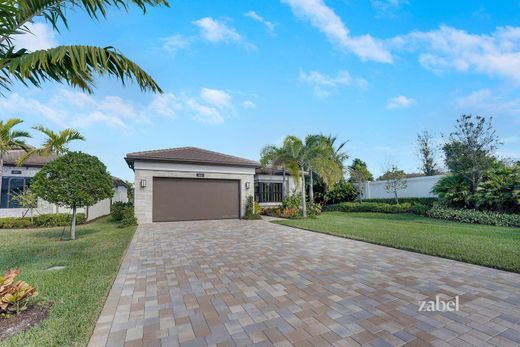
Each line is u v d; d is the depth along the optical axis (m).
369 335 3.01
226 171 16.12
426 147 27.17
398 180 19.53
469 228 10.76
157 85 4.88
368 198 22.72
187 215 15.05
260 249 7.60
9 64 3.79
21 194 13.84
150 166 14.32
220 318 3.46
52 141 14.60
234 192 16.48
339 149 25.73
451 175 15.14
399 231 10.06
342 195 23.41
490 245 7.26
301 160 15.91
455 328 3.15
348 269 5.55
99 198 9.64
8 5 3.84
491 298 4.00
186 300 4.06
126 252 7.37
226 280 4.97
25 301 3.69
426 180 18.12
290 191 21.39
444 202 14.86
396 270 5.44
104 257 6.67
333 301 3.95
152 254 7.12
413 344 2.83
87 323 3.29
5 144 12.76
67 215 13.90
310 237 9.55
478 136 13.56
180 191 14.99
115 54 4.33
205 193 15.62
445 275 5.08
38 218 13.55
